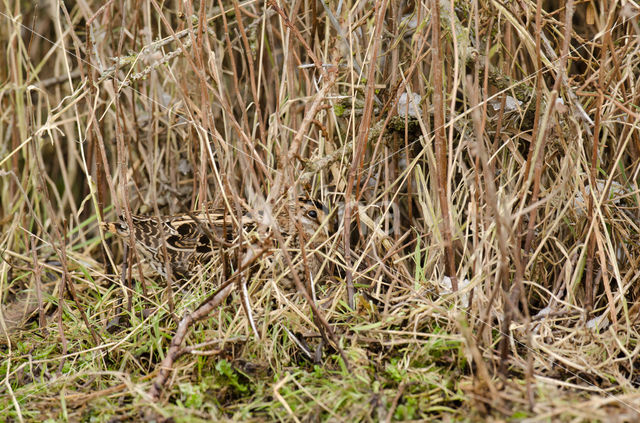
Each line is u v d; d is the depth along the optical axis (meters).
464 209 4.01
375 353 3.28
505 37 3.95
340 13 3.84
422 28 3.59
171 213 4.76
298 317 3.45
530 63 4.03
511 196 3.58
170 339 3.50
